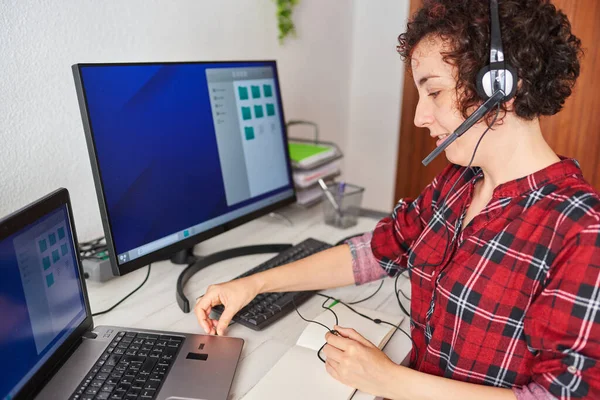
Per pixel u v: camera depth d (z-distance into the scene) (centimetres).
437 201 93
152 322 91
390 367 71
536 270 67
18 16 98
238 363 79
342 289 107
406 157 240
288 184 135
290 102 188
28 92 102
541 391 62
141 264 95
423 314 86
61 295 76
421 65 72
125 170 92
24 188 105
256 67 123
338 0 209
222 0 144
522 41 63
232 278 110
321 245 122
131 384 70
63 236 78
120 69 90
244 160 120
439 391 68
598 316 58
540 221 67
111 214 89
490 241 71
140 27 122
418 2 214
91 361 75
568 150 208
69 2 106
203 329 89
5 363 61
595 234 59
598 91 196
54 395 68
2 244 62
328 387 73
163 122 99
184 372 74
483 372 72
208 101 109
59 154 111
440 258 83
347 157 249
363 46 232
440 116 72
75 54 109
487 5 65
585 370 58
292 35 180
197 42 139
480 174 83
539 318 63
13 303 64
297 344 84
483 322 71
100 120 87
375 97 238
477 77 66
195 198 107
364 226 144
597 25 190
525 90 65
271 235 135
